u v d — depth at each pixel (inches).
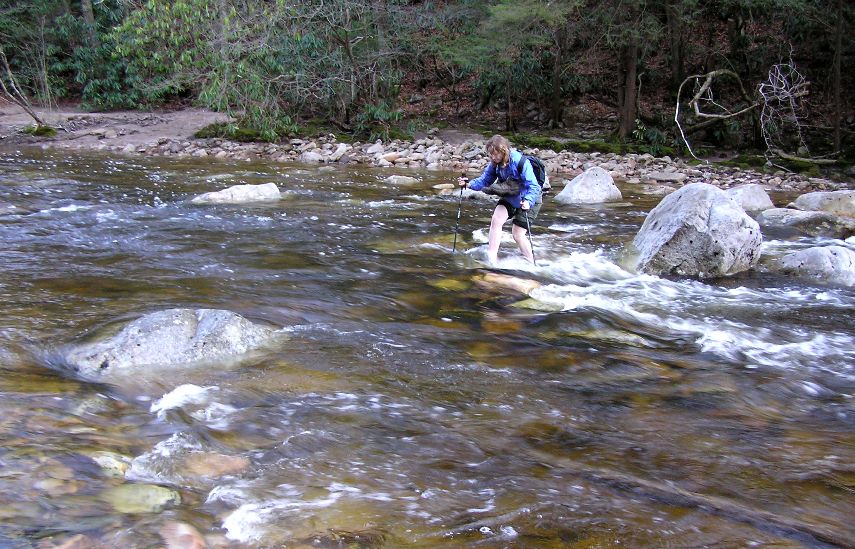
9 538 106.2
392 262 319.6
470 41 852.0
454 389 180.7
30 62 1033.5
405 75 1031.0
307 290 265.7
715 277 326.0
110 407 158.9
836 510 130.3
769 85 748.0
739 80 763.4
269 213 431.2
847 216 466.0
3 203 422.3
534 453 148.3
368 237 373.7
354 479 133.9
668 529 120.8
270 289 263.9
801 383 197.3
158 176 581.9
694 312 270.1
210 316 203.0
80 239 337.4
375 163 727.7
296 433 151.3
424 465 140.6
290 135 844.0
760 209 498.3
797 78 819.4
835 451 155.2
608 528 120.3
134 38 798.5
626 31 765.9
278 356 195.5
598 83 964.0
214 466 134.6
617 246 376.2
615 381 192.7
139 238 345.7
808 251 337.1
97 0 917.8
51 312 219.9
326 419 158.9
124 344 187.2
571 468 142.2
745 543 117.6
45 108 994.7
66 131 833.5
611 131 849.5
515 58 852.0
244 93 805.9
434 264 318.3
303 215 429.7
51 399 157.9
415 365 195.6
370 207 470.3
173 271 282.8
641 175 677.9
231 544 111.2
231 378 179.3
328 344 207.8
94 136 816.3
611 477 138.9
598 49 926.4
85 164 633.6
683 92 896.9
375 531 116.6
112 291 248.5
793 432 165.2
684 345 229.3
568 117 917.2
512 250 354.9
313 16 803.4
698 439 158.7
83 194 474.9
